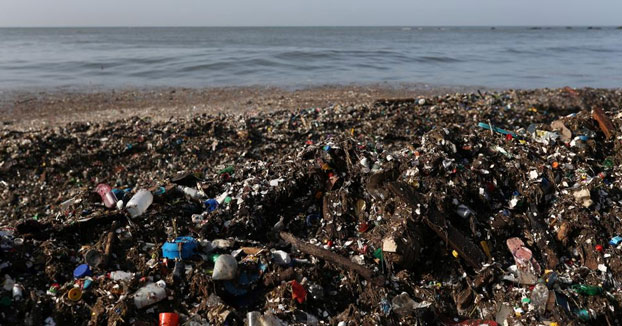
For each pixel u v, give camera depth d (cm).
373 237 450
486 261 429
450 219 459
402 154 554
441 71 1961
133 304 355
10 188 614
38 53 2822
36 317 340
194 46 3594
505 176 513
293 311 367
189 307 372
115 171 652
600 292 387
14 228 461
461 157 544
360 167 537
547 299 375
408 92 1443
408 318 377
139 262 407
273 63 2156
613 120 595
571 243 445
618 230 444
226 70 1923
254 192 511
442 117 749
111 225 452
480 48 3512
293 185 525
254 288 392
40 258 396
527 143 575
